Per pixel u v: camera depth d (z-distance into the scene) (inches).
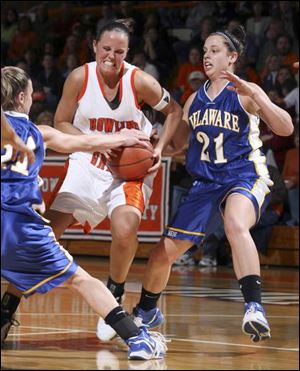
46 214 633.0
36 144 525.7
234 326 727.7
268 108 591.2
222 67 623.2
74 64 1840.6
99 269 1318.9
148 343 534.6
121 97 625.0
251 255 572.7
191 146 633.6
